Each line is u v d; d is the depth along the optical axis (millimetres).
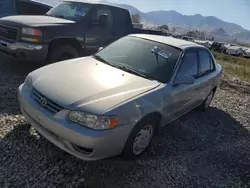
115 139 2754
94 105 2691
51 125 2736
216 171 3498
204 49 4773
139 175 3041
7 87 4863
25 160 2932
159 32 8766
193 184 3125
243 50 53906
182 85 3789
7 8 8391
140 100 2990
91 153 2684
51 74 3279
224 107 6297
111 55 4172
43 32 5164
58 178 2732
